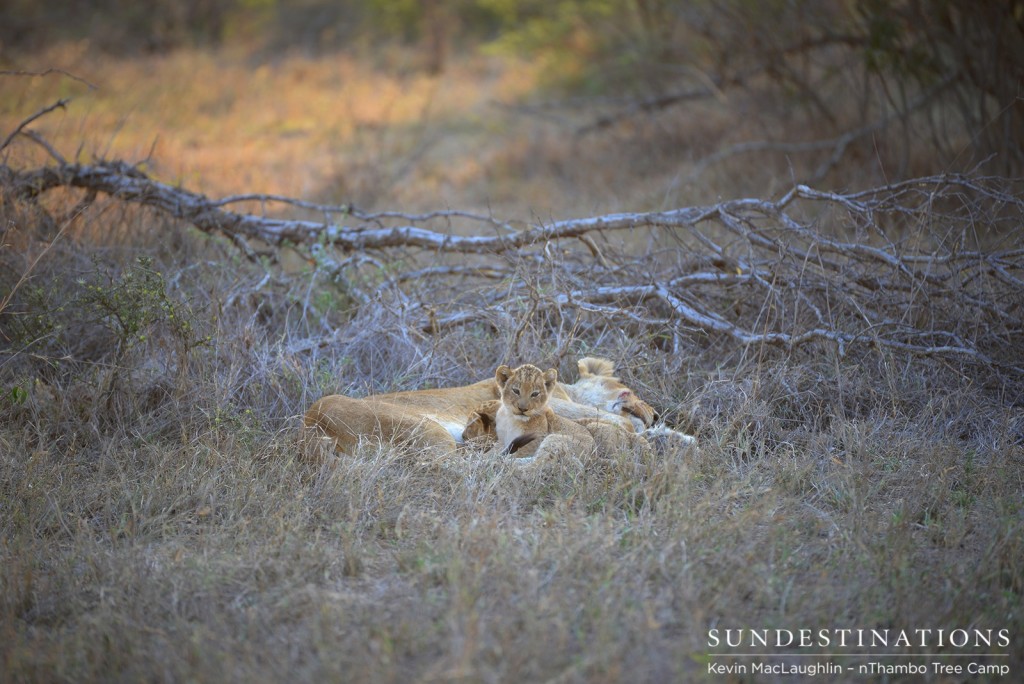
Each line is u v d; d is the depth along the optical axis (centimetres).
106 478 923
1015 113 1972
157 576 729
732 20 2480
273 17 4700
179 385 1056
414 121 3172
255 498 849
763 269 1298
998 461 913
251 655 612
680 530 768
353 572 737
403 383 1138
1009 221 1502
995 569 723
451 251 1446
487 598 680
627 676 594
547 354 1152
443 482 898
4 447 952
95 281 1212
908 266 1267
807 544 782
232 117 3128
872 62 2103
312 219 1983
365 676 582
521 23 3709
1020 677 603
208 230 1583
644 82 2997
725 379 1095
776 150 2328
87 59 3841
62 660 617
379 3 4509
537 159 2612
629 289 1240
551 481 898
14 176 1535
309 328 1313
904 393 1063
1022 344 1131
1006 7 1966
